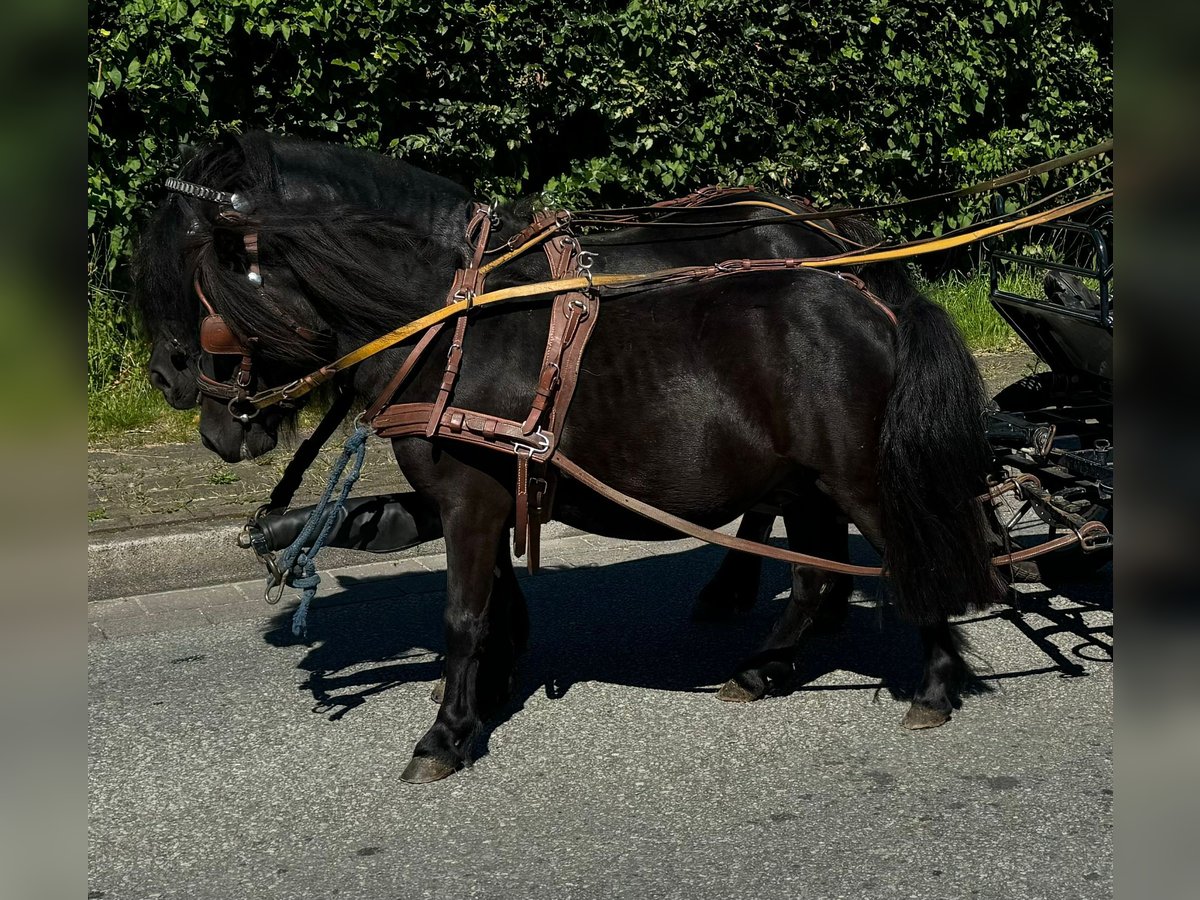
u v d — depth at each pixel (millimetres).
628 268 4316
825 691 4680
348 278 3893
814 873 3480
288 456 7090
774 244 4508
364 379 4074
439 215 4137
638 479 4059
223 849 3699
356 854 3654
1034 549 4309
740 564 5281
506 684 4539
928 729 4328
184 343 4125
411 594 5719
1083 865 3482
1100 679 4664
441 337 3959
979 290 9594
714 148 8953
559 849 3646
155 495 6469
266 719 4539
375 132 8148
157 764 4223
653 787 4000
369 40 7992
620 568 6020
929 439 3969
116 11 7520
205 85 7766
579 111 8773
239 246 3896
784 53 9156
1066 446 5047
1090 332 4715
